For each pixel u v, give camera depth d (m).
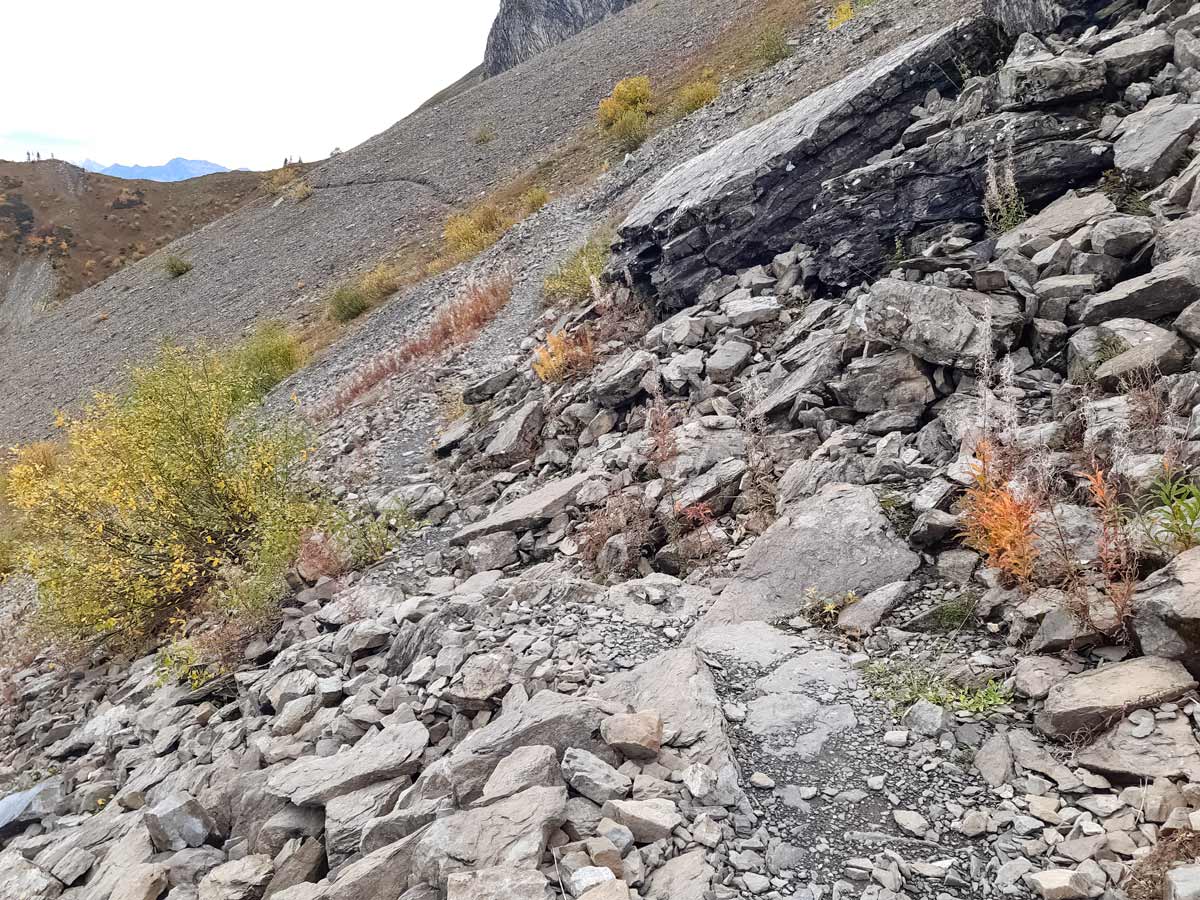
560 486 9.13
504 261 23.12
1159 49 8.88
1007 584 5.12
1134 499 4.80
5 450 37.12
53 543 10.88
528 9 88.12
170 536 10.56
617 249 14.47
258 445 11.23
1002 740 4.11
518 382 13.38
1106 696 3.89
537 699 4.88
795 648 5.39
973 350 6.86
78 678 10.67
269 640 8.68
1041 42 10.44
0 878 5.98
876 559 5.84
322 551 9.94
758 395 8.13
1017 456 5.62
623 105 34.34
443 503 10.80
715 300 11.64
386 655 6.75
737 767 4.28
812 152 11.45
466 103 60.84
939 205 9.48
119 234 123.25
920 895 3.41
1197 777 3.40
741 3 41.47
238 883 4.50
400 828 4.21
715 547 7.04
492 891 3.36
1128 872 3.14
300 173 67.44
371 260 37.25
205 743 6.95
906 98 11.23
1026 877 3.34
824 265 10.26
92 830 6.07
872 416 7.31
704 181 13.02
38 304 105.44
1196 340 5.87
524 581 7.32
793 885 3.54
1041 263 7.61
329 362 22.84
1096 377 6.09
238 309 40.62
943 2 19.61
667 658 5.23
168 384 11.11
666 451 8.38
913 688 4.70
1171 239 6.83
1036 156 8.84
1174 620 3.89
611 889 3.35
